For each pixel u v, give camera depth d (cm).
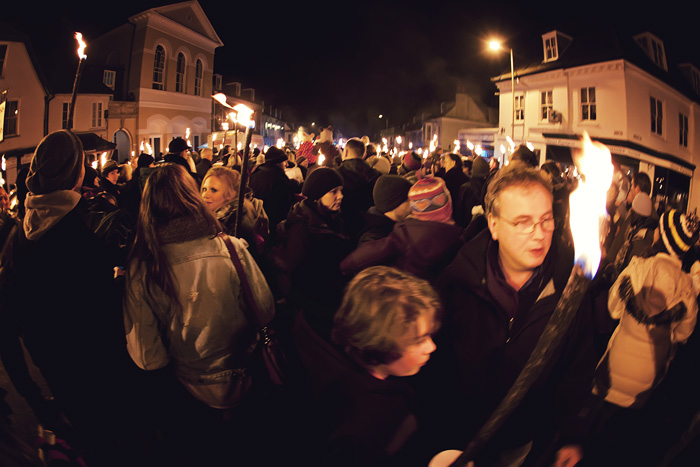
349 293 149
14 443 199
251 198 350
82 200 307
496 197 171
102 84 2386
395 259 244
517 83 2189
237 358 217
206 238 206
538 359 89
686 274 206
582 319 173
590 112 1773
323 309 275
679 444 203
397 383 151
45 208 212
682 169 1437
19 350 275
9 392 263
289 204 440
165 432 239
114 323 245
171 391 260
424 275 239
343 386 149
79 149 222
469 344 184
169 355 212
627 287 210
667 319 204
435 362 199
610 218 372
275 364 230
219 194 320
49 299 216
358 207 441
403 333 138
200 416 251
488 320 180
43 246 213
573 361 174
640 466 213
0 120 371
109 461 217
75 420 230
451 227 237
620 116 1647
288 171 633
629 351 213
